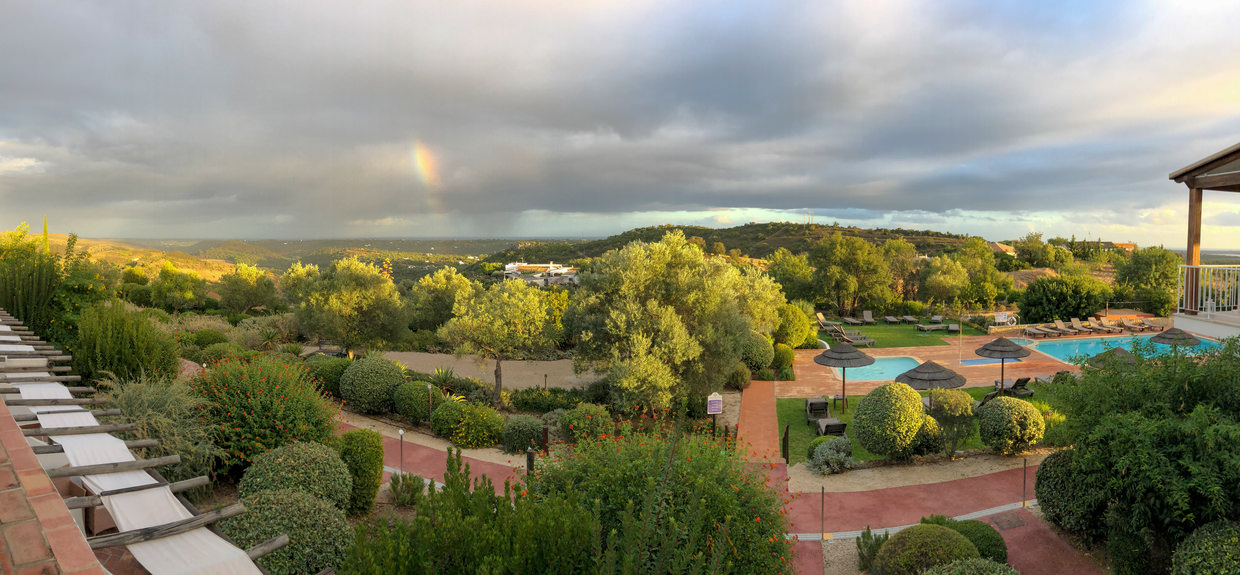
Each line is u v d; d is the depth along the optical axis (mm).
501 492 11289
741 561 5730
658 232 138000
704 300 20328
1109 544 8219
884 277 48531
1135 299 38875
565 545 3957
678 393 18594
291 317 31781
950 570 6742
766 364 24562
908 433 13039
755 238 126562
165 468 8141
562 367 28703
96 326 10227
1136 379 8258
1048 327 34281
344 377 17609
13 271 11789
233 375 10086
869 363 18641
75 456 4129
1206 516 7070
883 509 10938
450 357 30422
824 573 8750
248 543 5781
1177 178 11758
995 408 13562
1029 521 10086
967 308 47031
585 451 7430
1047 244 75375
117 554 4727
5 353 7441
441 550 3787
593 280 21125
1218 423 7043
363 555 3705
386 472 12391
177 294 37656
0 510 2861
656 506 4961
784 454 14172
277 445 9430
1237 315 10773
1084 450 8203
